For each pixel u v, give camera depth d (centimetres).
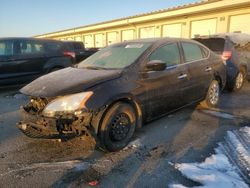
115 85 338
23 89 350
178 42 462
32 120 326
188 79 461
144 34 2123
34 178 284
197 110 538
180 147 357
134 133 405
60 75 372
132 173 293
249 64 802
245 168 297
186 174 286
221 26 1487
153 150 349
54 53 836
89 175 289
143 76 375
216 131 417
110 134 333
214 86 556
